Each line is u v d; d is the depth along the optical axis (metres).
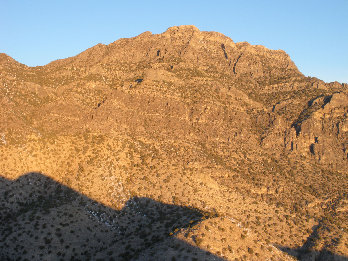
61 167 129.12
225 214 121.44
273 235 122.75
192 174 132.62
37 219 108.31
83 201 118.50
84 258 102.75
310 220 133.50
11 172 120.44
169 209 120.00
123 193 124.06
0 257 98.62
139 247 103.69
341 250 119.38
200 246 92.31
